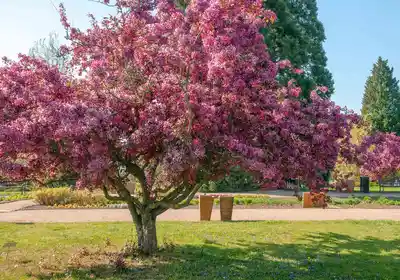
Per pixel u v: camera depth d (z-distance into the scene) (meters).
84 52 9.91
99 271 9.16
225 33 8.32
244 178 29.06
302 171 9.15
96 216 17.98
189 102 7.91
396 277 8.96
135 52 9.12
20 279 8.63
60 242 12.24
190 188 10.00
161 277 8.63
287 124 9.23
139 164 10.57
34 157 8.73
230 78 8.22
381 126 57.78
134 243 11.05
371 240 13.01
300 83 33.69
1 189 32.62
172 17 9.05
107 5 9.76
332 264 9.98
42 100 7.84
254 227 14.87
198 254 10.73
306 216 18.33
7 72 8.26
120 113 8.44
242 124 8.85
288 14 33.25
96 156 7.61
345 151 11.13
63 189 22.86
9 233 13.63
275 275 8.80
